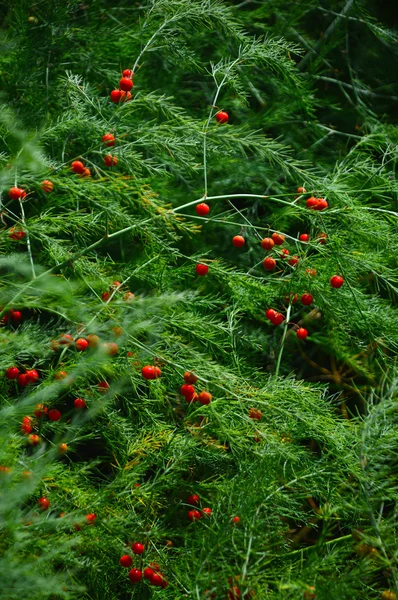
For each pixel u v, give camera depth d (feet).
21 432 3.50
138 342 3.56
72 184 3.55
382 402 3.43
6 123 3.63
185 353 3.61
